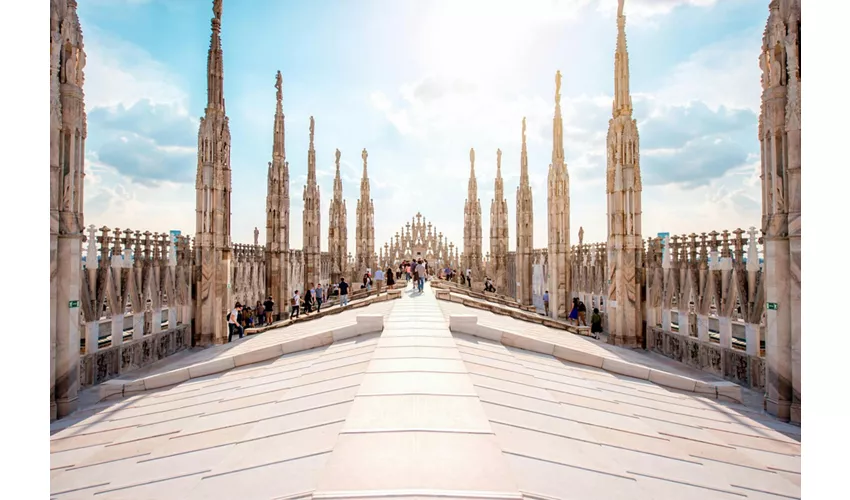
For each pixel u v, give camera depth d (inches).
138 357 704.4
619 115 932.6
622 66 939.3
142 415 351.3
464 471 164.9
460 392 251.8
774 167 447.5
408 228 2965.1
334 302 1481.3
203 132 910.4
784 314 429.4
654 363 757.9
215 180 913.5
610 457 220.2
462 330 468.1
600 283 1107.3
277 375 378.6
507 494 149.9
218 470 193.3
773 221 446.0
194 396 380.8
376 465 167.5
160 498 201.5
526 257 1685.5
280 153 1386.6
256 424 257.9
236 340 941.8
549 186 1354.6
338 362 363.6
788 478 244.7
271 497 165.0
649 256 886.4
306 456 197.9
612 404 324.5
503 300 1499.8
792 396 413.7
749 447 293.9
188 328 879.1
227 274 938.1
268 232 1380.4
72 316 438.3
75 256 446.3
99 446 289.1
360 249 2401.6
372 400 237.5
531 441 217.6
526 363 396.2
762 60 466.3
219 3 939.3
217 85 929.5
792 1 435.2
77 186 460.8
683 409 365.4
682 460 241.6
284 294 1385.3
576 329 979.9
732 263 636.7
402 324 485.4
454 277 2524.6
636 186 918.4
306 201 1701.5
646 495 178.4
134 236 714.8
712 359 671.1
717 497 208.8
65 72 448.1
